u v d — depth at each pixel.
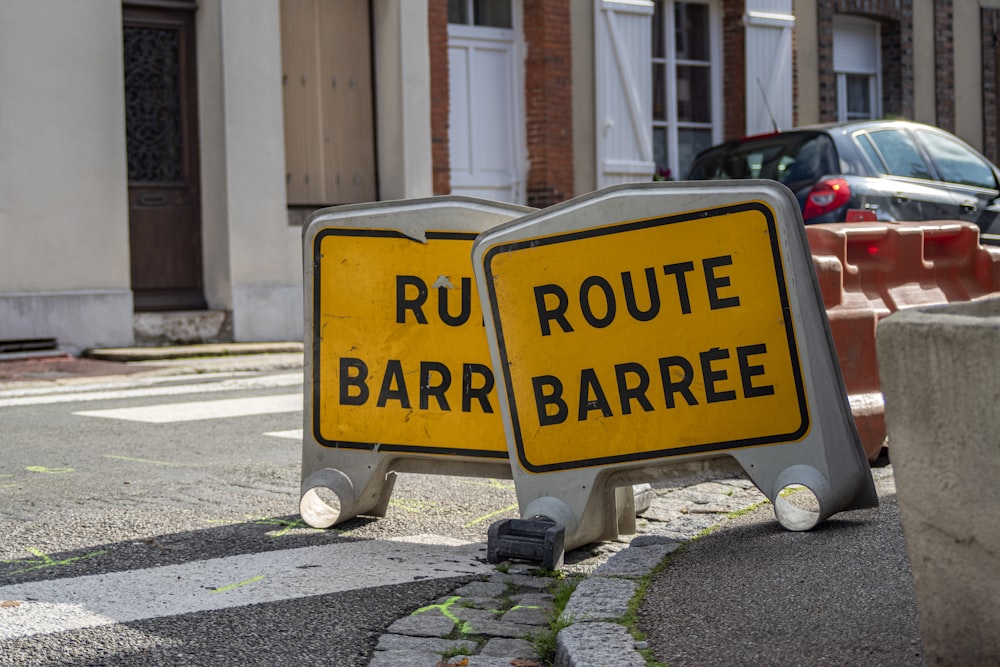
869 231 5.77
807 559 3.80
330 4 13.66
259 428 7.21
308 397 4.66
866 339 5.61
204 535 4.58
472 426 4.46
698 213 4.02
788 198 3.97
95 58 11.93
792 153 10.38
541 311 4.18
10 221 11.50
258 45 12.73
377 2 13.86
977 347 2.38
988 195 11.02
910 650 2.97
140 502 5.16
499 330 4.23
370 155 13.97
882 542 3.95
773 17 16.48
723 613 3.32
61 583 3.92
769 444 4.03
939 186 10.66
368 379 4.58
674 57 16.03
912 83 18.48
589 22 14.98
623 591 3.56
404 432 4.54
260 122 12.75
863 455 4.13
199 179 12.88
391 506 5.06
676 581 3.65
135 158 12.55
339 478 4.61
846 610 3.29
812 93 17.20
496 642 3.34
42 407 8.30
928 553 2.51
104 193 11.98
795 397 4.01
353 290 4.57
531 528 4.09
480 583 3.90
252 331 12.73
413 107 13.69
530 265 4.17
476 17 14.53
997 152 19.75
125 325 12.05
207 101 12.77
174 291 12.77
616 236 4.09
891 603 3.32
